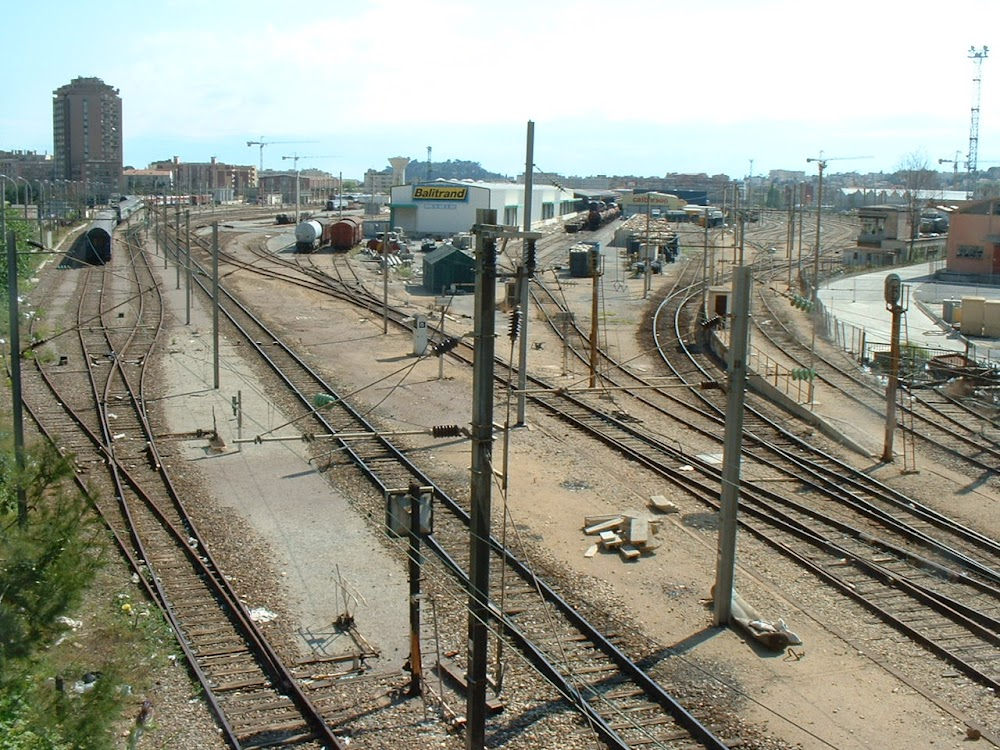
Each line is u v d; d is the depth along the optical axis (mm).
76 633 14469
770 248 86312
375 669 14188
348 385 32125
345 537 19172
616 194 180125
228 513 20328
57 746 9797
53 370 33812
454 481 22672
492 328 11492
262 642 14609
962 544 20203
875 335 43406
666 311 49031
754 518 20969
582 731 12688
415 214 86375
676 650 15094
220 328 42594
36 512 11531
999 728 13188
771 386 32281
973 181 172750
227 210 133250
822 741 12711
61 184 127875
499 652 13242
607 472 23750
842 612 16656
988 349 40531
